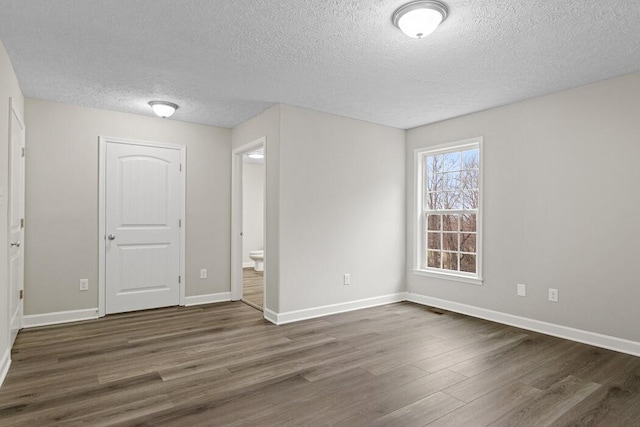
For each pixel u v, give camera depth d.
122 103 3.92
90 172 4.04
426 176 4.88
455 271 4.47
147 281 4.41
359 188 4.52
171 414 2.08
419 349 3.12
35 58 2.82
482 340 3.35
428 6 2.06
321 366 2.76
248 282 6.47
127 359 2.88
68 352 3.02
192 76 3.19
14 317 3.23
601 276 3.19
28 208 3.68
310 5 2.12
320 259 4.17
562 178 3.45
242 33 2.45
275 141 3.96
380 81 3.27
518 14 2.18
